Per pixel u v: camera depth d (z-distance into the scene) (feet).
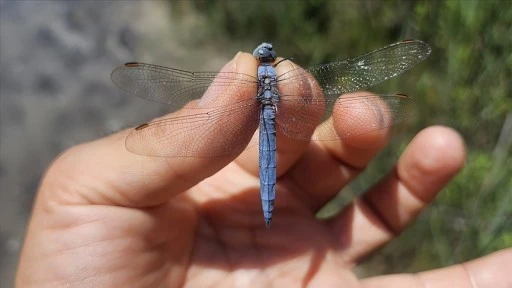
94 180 0.29
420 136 0.35
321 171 0.36
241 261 0.33
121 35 0.88
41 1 0.99
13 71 0.86
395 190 0.36
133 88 0.35
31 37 0.92
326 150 0.36
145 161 0.28
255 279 0.32
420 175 0.35
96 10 0.94
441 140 0.34
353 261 0.36
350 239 0.36
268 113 0.32
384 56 0.35
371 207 0.36
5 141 0.75
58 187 0.30
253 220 0.34
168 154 0.28
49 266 0.29
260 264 0.33
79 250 0.29
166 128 0.29
